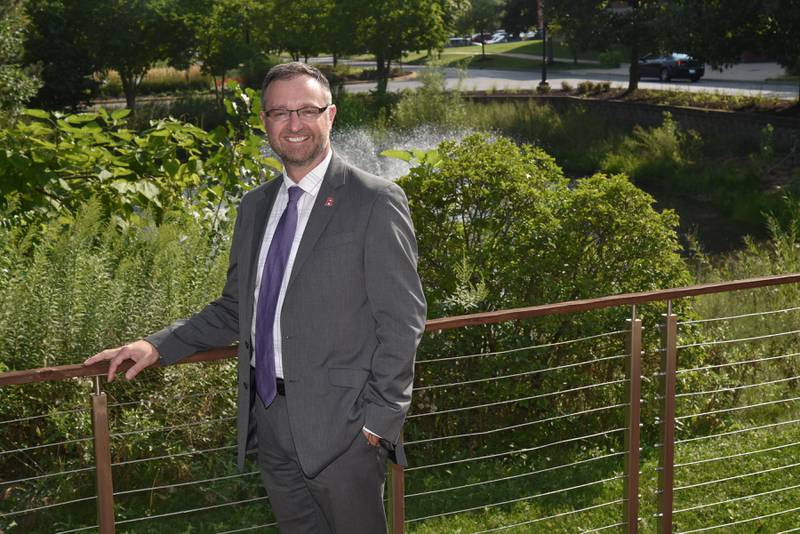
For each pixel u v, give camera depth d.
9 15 21.39
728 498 5.46
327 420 2.60
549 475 5.82
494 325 6.12
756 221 19.19
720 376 6.79
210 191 6.69
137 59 38.19
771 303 8.07
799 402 7.00
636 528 3.95
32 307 4.85
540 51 79.06
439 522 5.18
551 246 6.44
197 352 2.93
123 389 5.03
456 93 34.59
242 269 2.83
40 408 4.90
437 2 46.50
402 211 2.65
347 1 44.66
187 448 5.05
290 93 2.63
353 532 2.75
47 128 6.29
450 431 6.05
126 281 5.23
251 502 5.24
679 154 26.08
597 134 30.59
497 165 6.56
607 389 6.28
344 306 2.60
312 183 2.70
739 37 26.69
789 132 24.92
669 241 6.59
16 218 5.77
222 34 41.81
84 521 4.75
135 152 6.52
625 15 35.00
